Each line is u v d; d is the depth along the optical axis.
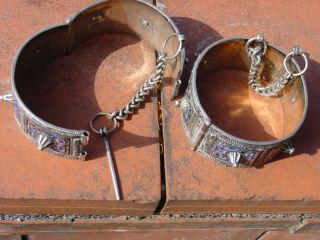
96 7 0.24
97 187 0.22
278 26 0.28
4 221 0.23
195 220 0.25
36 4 0.26
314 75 0.27
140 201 0.22
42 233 0.26
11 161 0.22
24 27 0.25
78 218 0.24
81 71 0.25
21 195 0.21
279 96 0.25
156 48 0.26
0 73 0.24
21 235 0.27
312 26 0.29
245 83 0.26
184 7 0.28
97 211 0.23
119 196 0.22
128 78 0.25
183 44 0.23
